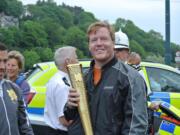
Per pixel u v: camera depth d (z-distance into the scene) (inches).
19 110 101.5
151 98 207.0
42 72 190.5
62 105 118.3
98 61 80.4
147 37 4143.7
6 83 98.0
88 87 80.4
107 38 79.4
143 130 72.9
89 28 81.7
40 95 181.0
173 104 211.2
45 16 5093.5
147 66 217.5
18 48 3823.8
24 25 4104.3
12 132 91.4
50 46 4202.8
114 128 73.1
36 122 175.6
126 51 146.5
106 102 74.2
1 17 4963.1
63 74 124.1
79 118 81.0
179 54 484.4
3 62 93.7
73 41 4057.6
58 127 121.7
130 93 73.4
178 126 124.6
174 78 222.2
